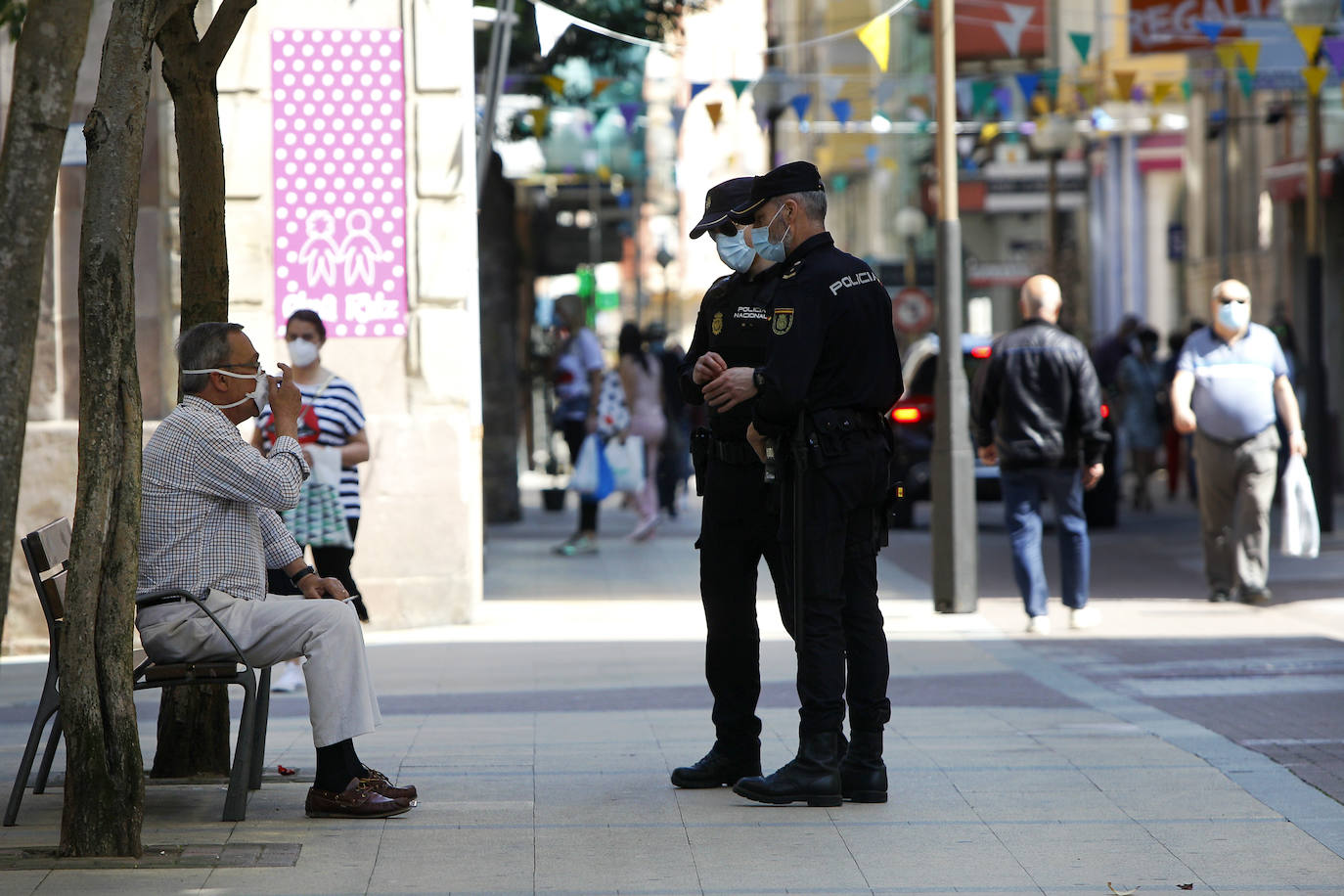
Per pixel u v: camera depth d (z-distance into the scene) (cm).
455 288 3159
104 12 3056
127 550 1459
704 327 1780
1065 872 1439
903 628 3136
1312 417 4472
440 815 1656
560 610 3447
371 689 1677
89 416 1433
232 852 1498
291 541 1780
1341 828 1584
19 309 1386
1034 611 3034
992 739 2042
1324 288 6562
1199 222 9375
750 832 1580
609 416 4544
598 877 1427
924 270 8306
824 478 1647
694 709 2333
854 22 9619
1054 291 3017
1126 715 2212
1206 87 7506
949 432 3319
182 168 1811
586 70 5134
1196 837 1550
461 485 3198
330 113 3114
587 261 8031
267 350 3114
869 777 1700
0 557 1377
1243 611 3253
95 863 1452
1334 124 6744
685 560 4425
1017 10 5884
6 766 1961
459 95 3133
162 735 1861
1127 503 6194
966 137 7556
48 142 1395
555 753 1986
